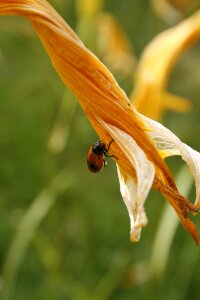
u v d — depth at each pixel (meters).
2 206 0.62
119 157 0.23
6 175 0.65
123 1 0.79
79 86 0.24
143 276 0.48
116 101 0.24
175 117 0.72
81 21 0.52
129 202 0.23
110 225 0.61
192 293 0.56
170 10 0.50
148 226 0.58
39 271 0.58
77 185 0.58
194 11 0.49
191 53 0.76
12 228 0.59
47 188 0.49
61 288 0.54
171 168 0.67
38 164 0.65
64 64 0.24
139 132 0.24
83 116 0.58
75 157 0.59
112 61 0.55
